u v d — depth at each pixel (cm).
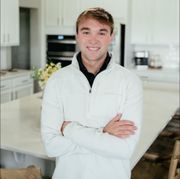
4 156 231
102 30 136
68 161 142
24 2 492
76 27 141
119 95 140
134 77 144
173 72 487
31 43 536
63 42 513
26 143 194
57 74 147
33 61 538
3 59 508
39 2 516
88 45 137
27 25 532
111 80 141
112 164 140
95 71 144
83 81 142
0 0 449
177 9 497
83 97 141
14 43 485
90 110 140
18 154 226
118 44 489
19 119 244
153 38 520
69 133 137
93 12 136
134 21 526
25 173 171
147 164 265
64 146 139
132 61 555
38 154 180
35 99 316
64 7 504
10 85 449
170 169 193
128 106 138
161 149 273
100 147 133
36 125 229
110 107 139
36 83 504
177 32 504
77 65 146
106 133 135
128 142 133
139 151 183
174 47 536
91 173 139
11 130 218
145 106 295
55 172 146
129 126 135
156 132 219
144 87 394
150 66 535
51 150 142
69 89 143
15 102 302
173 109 285
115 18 493
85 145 135
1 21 454
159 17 510
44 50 530
